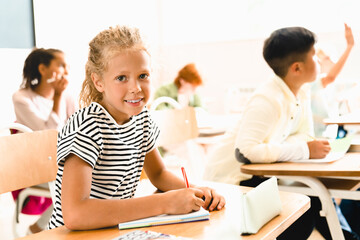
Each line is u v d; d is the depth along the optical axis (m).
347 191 1.25
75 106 2.59
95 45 0.81
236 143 1.38
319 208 1.38
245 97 4.20
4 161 1.00
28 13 2.93
